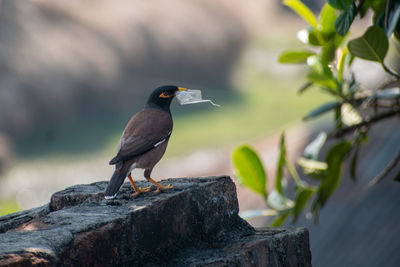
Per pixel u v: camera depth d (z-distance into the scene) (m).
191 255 4.63
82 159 35.25
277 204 7.25
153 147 5.77
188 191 4.93
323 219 13.28
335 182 7.11
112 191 5.24
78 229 4.11
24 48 41.91
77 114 42.22
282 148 7.07
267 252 4.79
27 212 5.46
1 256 3.53
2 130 37.62
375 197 13.20
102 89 44.06
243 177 6.88
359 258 11.45
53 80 41.19
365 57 5.37
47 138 38.53
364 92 6.76
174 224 4.75
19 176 31.66
